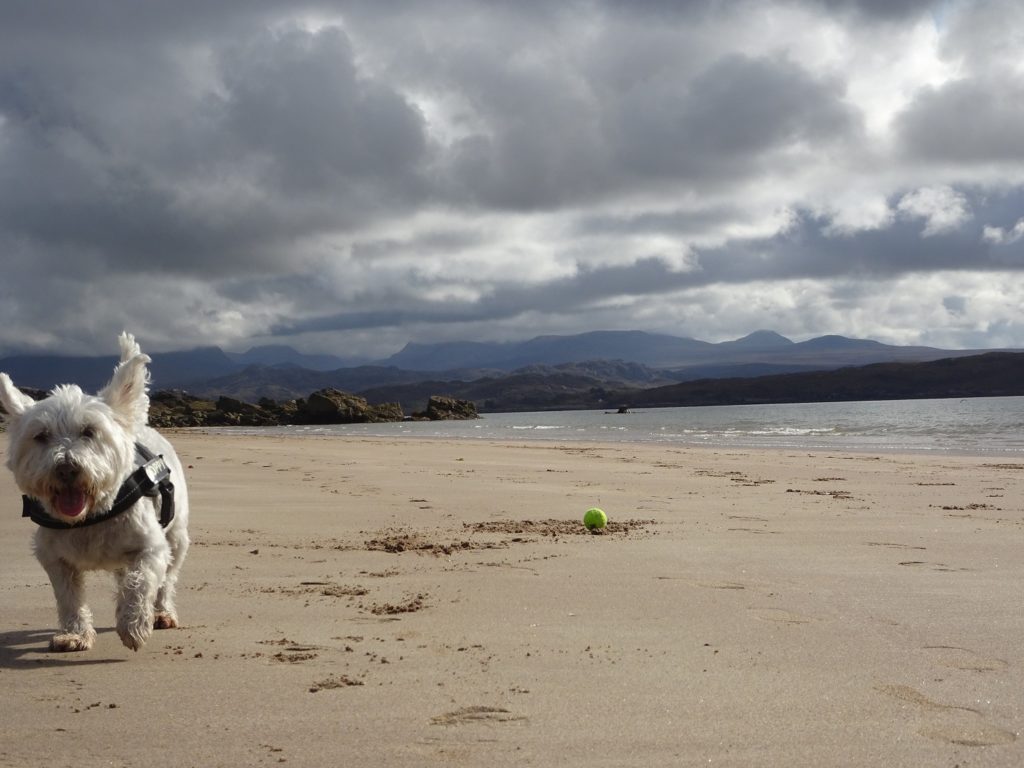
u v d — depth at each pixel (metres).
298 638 1.74
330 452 8.63
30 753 1.22
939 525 3.16
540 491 4.51
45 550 1.68
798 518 3.38
